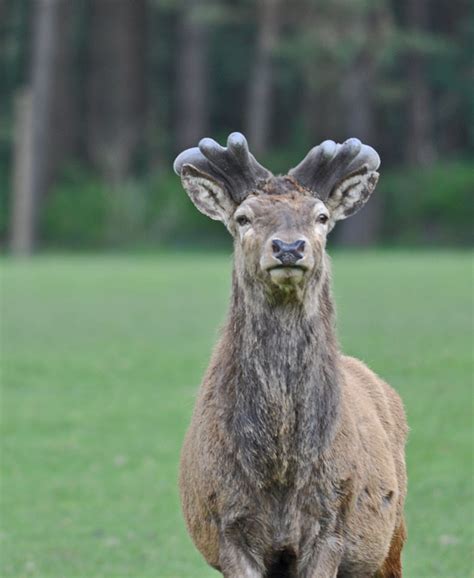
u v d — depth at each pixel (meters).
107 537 20.94
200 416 13.48
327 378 13.13
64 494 23.28
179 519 22.02
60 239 81.12
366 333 36.38
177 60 94.19
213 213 13.71
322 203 13.26
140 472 24.67
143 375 33.16
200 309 45.69
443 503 21.84
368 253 73.44
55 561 19.58
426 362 31.50
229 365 13.23
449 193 80.75
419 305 43.53
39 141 81.81
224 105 96.38
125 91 87.00
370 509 13.73
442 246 78.88
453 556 19.36
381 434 14.24
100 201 82.06
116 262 68.12
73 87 89.62
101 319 43.44
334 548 13.19
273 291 12.88
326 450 13.05
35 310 46.16
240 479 13.04
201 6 84.69
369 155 13.91
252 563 13.12
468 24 88.88
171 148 91.31
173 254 76.06
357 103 82.69
